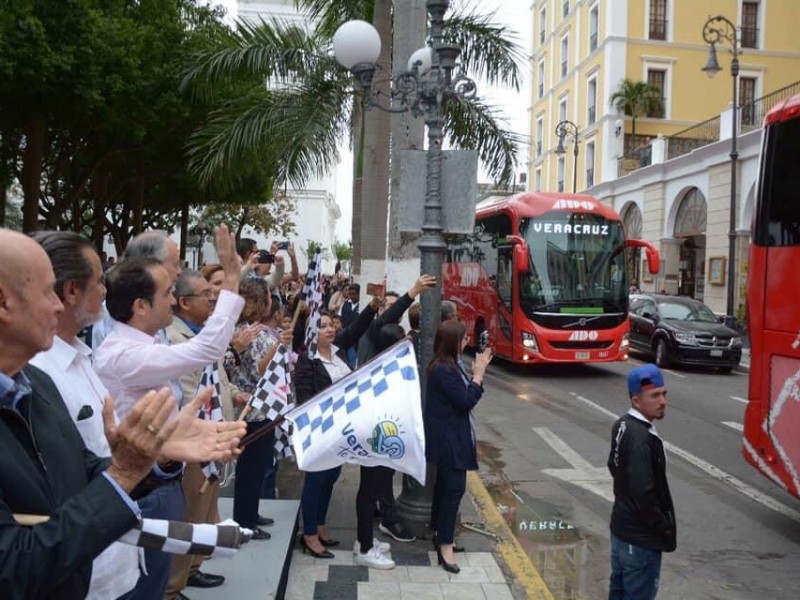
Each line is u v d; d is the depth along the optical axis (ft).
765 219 20.61
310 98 39.04
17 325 6.09
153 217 108.99
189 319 14.21
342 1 41.78
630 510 12.94
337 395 14.85
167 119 52.24
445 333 17.37
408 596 15.61
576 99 126.00
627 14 110.42
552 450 30.07
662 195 93.30
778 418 19.75
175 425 5.98
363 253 38.19
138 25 49.60
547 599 16.02
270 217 124.67
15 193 96.94
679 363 54.08
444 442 16.94
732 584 17.63
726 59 111.45
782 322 19.62
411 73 20.45
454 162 19.29
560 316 48.16
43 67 40.04
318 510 17.76
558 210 49.57
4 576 5.22
